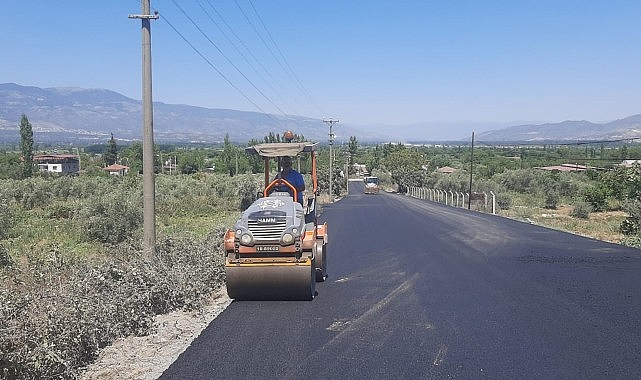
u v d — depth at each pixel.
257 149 12.12
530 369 6.93
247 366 7.12
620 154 84.25
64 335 7.13
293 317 9.59
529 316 9.48
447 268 14.40
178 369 7.05
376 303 10.56
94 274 9.68
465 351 7.65
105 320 8.25
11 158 88.06
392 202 54.41
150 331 8.79
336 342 8.12
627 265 14.68
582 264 14.90
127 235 21.91
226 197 43.44
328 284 12.50
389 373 6.83
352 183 124.94
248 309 10.22
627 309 9.92
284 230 10.62
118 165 102.50
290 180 12.17
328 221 29.62
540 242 20.00
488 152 147.00
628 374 6.76
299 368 7.03
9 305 7.10
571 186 62.72
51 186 42.66
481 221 29.83
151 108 12.68
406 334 8.48
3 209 23.98
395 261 15.63
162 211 34.97
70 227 25.11
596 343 7.97
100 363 7.40
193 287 10.56
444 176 77.00
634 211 26.66
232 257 10.77
